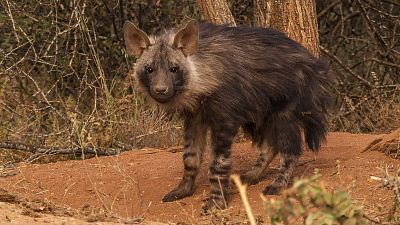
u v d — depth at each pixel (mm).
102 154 14617
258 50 11438
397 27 20484
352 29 21500
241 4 19234
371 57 20188
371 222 8297
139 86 11352
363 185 11086
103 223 9141
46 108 16469
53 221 8984
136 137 15125
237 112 11172
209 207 10906
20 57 17766
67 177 12352
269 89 11484
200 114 11336
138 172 12578
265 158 12023
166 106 11281
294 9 15008
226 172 11156
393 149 12320
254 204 11016
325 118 12273
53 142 15281
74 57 17000
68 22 17672
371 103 17219
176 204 11359
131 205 11352
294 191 6852
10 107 16688
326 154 12922
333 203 6859
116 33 18922
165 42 11094
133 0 18625
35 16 17828
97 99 16375
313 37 15180
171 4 19359
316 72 11969
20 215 9195
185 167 11633
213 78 11000
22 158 14906
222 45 11211
